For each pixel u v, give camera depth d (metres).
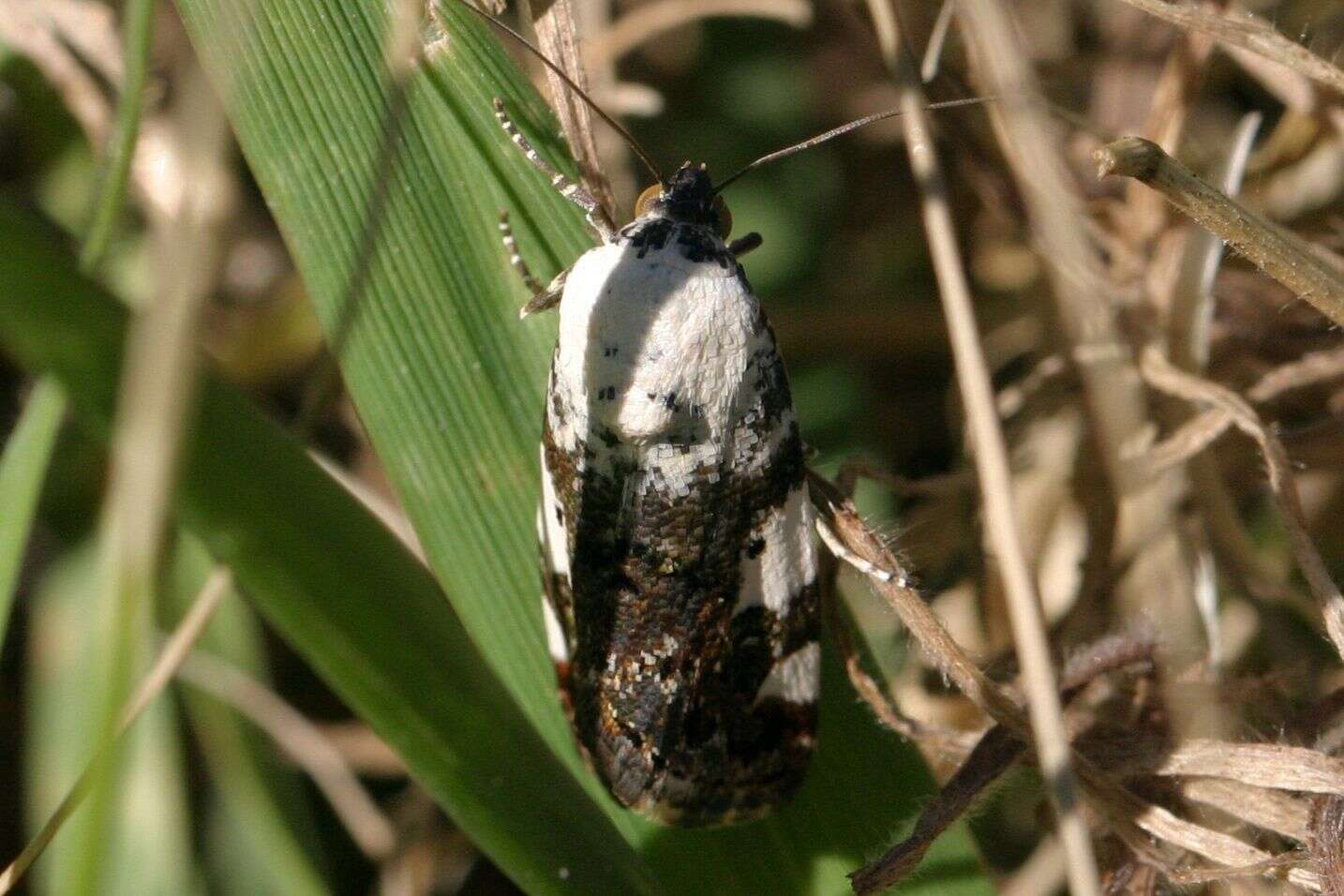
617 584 0.09
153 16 0.09
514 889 0.11
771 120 0.12
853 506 0.10
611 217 0.10
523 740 0.09
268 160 0.09
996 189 0.11
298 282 0.11
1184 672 0.10
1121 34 0.11
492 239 0.10
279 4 0.09
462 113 0.10
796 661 0.09
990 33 0.10
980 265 0.11
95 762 0.08
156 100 0.11
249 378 0.11
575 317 0.09
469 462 0.10
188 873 0.10
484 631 0.10
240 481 0.09
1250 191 0.11
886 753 0.10
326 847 0.11
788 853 0.10
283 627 0.09
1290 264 0.09
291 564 0.09
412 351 0.10
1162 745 0.09
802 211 0.12
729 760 0.09
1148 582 0.10
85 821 0.08
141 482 0.08
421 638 0.09
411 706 0.09
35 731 0.10
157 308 0.08
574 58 0.10
